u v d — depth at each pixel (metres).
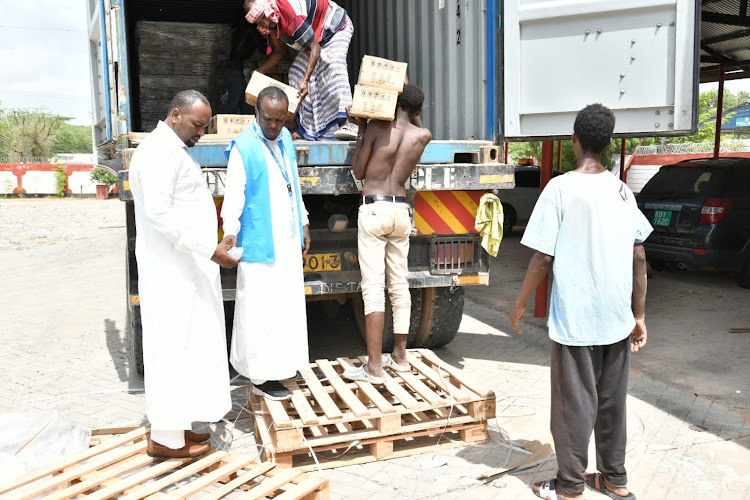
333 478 3.30
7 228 17.69
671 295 7.68
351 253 4.40
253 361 3.65
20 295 8.07
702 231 7.77
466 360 5.21
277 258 3.67
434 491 3.15
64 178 38.53
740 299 7.42
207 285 3.21
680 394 4.46
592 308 2.83
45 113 55.81
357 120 3.88
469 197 4.50
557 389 2.95
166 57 6.80
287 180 3.73
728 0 9.78
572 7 4.66
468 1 4.96
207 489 3.15
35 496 2.95
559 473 3.02
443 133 5.36
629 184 20.88
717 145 12.67
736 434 3.80
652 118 4.66
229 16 8.18
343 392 3.74
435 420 3.69
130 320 4.66
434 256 4.48
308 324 6.27
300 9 4.62
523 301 3.01
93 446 3.47
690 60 4.48
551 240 2.87
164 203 3.00
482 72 4.86
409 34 5.84
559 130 4.84
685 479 3.27
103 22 4.43
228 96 7.02
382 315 3.92
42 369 5.05
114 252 12.11
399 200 3.93
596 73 4.73
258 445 3.52
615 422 2.99
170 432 3.17
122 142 4.30
